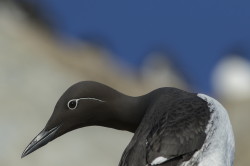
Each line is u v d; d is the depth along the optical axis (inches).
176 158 292.2
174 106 312.5
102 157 679.1
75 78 826.2
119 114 336.2
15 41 847.1
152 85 1179.3
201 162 291.9
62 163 662.5
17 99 711.7
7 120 678.5
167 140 294.5
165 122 302.8
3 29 897.5
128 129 340.2
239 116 838.5
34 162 653.9
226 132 303.7
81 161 670.5
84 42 1182.9
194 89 1240.8
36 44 922.7
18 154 652.1
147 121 311.7
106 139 702.5
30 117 691.4
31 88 743.1
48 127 338.3
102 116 337.1
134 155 295.3
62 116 336.2
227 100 1018.1
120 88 1046.4
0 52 800.3
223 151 297.7
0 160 644.1
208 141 296.5
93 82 337.4
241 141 793.6
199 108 309.3
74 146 680.4
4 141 661.3
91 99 335.0
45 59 825.5
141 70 1206.3
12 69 767.1
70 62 969.5
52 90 754.2
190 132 297.4
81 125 338.6
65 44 1113.4
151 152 292.4
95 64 1055.0
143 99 335.9
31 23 1119.6
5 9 1065.5
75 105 334.6
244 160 775.7
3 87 730.2
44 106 718.5
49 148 671.1
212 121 303.0
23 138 666.8
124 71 1149.7
